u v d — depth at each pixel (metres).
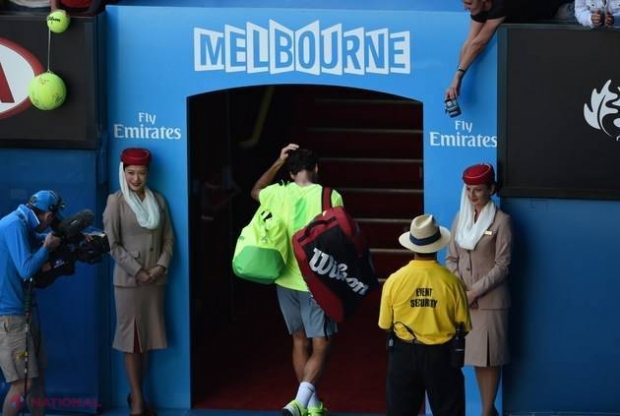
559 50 18.27
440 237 16.36
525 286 18.73
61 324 19.12
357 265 17.41
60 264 17.69
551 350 18.83
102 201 19.12
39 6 19.33
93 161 18.83
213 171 22.97
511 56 18.34
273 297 24.88
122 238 18.66
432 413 18.34
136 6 18.92
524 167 18.53
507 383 18.95
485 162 18.73
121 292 18.62
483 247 18.16
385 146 25.20
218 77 18.92
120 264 18.47
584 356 18.81
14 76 18.67
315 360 17.98
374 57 18.72
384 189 24.42
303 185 18.36
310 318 17.97
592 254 18.61
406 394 16.77
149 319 18.81
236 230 24.70
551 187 18.52
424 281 16.31
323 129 25.25
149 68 18.94
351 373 20.73
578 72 18.28
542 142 18.47
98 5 18.98
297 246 17.33
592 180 18.45
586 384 18.88
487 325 18.25
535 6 18.48
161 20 18.83
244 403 19.58
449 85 18.66
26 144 18.77
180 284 19.22
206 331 22.50
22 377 17.55
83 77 18.64
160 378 19.41
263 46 18.81
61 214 18.95
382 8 19.19
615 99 18.28
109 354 19.47
